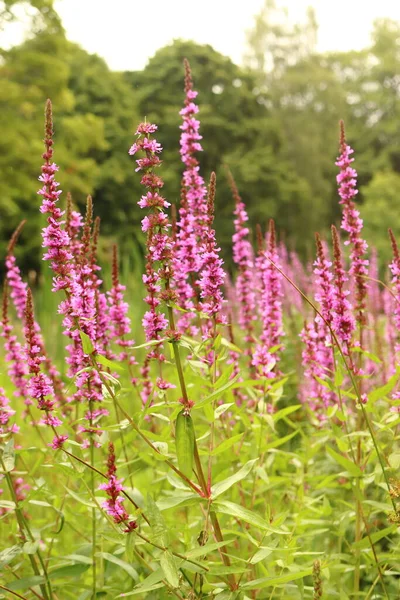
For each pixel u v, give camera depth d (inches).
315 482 195.9
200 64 1836.9
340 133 173.8
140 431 123.6
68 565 146.9
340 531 158.9
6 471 138.1
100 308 165.0
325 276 160.4
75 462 134.9
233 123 1792.6
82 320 142.6
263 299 194.5
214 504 123.7
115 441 157.4
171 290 128.1
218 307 143.0
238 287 207.9
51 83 1301.7
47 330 386.0
